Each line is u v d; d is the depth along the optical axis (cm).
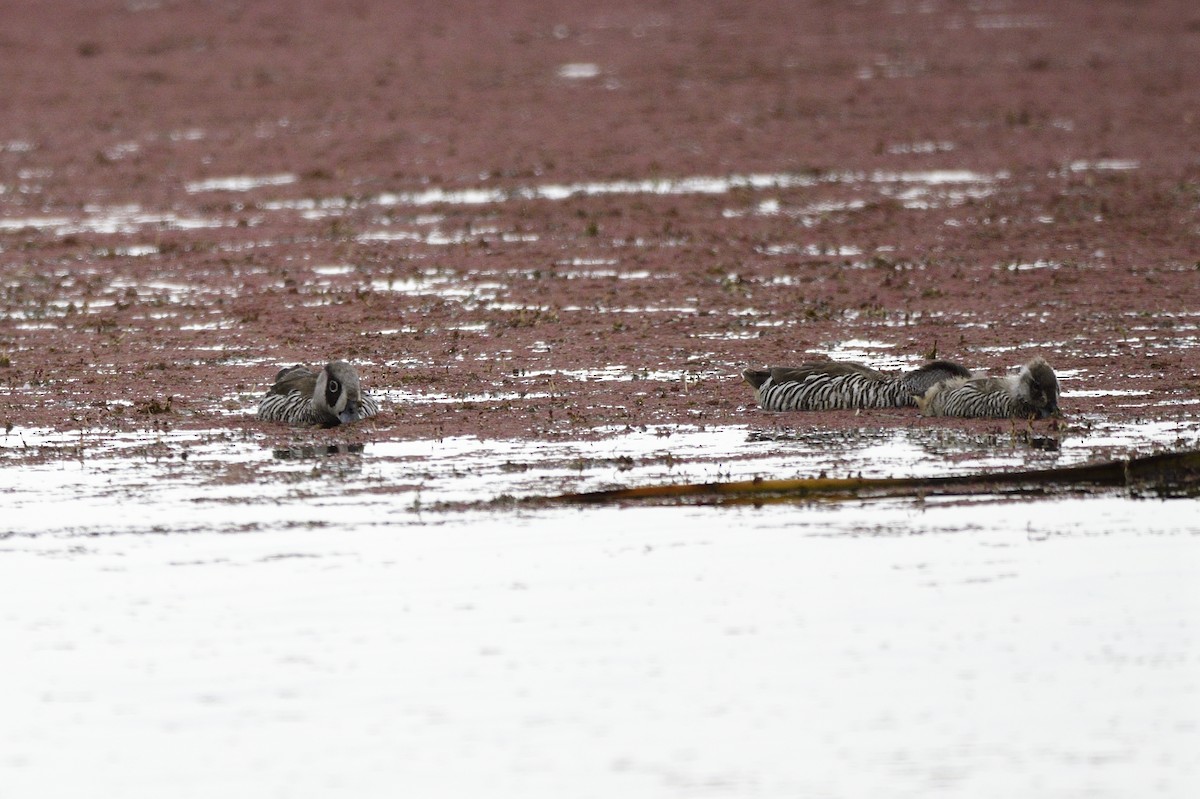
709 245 4188
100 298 3728
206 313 3500
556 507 2064
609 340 3123
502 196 5000
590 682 1547
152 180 5531
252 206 5003
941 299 3475
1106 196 4684
